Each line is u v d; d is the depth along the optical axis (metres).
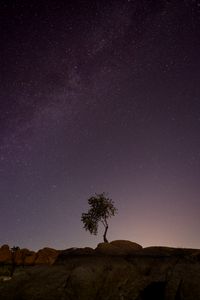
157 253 14.67
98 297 11.56
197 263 13.23
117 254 14.65
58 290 11.80
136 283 12.09
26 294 11.84
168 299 11.17
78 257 14.67
